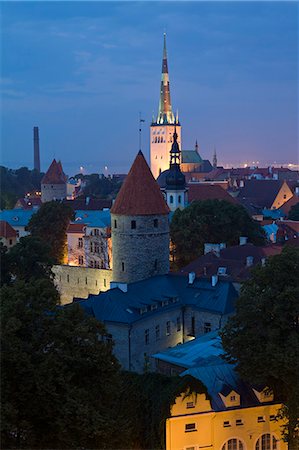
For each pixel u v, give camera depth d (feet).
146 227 263.70
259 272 161.68
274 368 146.61
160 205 267.18
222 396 150.30
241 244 316.40
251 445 152.76
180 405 144.77
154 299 225.15
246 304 156.66
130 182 266.57
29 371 124.16
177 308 231.30
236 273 248.32
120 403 152.35
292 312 150.10
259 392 152.66
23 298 135.44
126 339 207.10
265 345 149.69
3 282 268.41
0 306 134.72
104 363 136.77
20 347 125.18
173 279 247.91
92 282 310.24
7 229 417.69
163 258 271.69
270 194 597.52
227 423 150.30
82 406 122.01
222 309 220.84
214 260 271.08
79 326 135.44
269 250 292.61
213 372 159.84
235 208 351.67
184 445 146.00
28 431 119.65
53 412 124.88
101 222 356.38
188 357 178.09
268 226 421.18
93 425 120.98
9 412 114.83
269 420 154.10
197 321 230.27
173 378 151.74
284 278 154.71
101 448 126.41
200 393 146.41
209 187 526.98
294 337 146.92
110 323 210.38
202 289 235.20
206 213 344.08
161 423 143.74
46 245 284.41
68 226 375.66
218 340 191.01
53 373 125.49
